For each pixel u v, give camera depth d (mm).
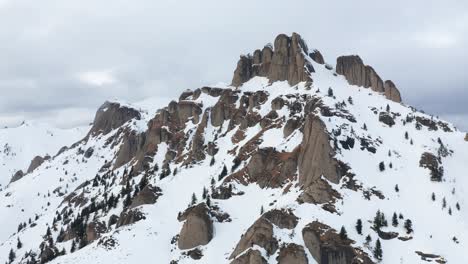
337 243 131250
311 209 142500
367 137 183375
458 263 129000
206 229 148625
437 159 174125
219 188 175000
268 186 170625
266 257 127438
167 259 145250
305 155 164500
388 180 163250
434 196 154750
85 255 149750
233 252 135750
